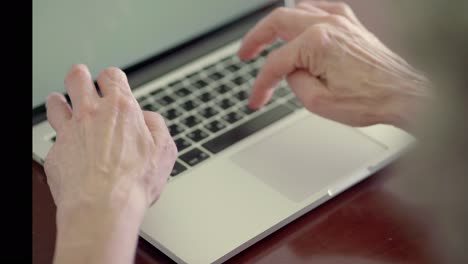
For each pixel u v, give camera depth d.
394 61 0.81
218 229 0.71
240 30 0.99
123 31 0.89
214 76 0.92
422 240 0.73
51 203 0.75
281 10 0.88
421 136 0.47
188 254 0.68
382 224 0.75
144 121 0.68
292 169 0.79
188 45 0.95
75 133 0.66
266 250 0.71
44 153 0.79
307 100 0.82
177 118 0.85
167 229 0.71
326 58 0.81
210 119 0.85
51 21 0.82
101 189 0.60
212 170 0.78
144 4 0.89
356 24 0.88
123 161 0.63
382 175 0.80
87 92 0.69
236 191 0.75
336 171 0.78
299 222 0.74
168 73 0.92
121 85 0.70
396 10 0.45
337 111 0.81
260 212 0.73
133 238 0.59
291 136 0.83
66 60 0.85
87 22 0.85
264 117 0.86
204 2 0.95
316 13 0.88
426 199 0.76
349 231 0.74
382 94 0.79
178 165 0.78
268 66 0.83
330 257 0.71
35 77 0.82
